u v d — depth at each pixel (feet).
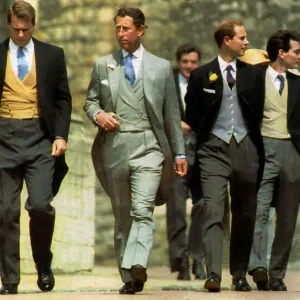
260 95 65.62
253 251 68.18
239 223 66.23
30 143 61.31
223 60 65.72
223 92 65.31
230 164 65.21
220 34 65.62
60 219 84.43
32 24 61.46
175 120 62.85
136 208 61.11
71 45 92.48
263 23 98.63
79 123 86.33
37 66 61.52
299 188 68.59
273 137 68.23
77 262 85.30
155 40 97.50
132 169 61.87
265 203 68.28
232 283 69.05
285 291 67.00
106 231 93.76
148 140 62.03
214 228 64.64
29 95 61.31
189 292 64.18
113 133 62.03
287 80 68.59
